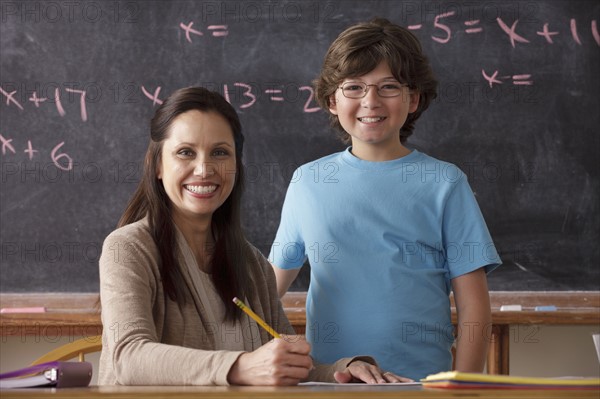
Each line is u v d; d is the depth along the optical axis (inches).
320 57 111.6
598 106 111.7
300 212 81.2
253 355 53.4
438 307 77.3
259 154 111.3
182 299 65.9
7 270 108.7
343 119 78.5
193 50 111.2
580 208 110.9
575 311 107.0
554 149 111.5
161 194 69.6
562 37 112.0
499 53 111.8
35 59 110.2
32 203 109.3
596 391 44.3
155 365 55.0
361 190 78.8
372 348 75.9
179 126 68.1
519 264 110.4
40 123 109.7
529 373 111.5
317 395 42.9
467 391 43.6
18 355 108.8
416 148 111.5
